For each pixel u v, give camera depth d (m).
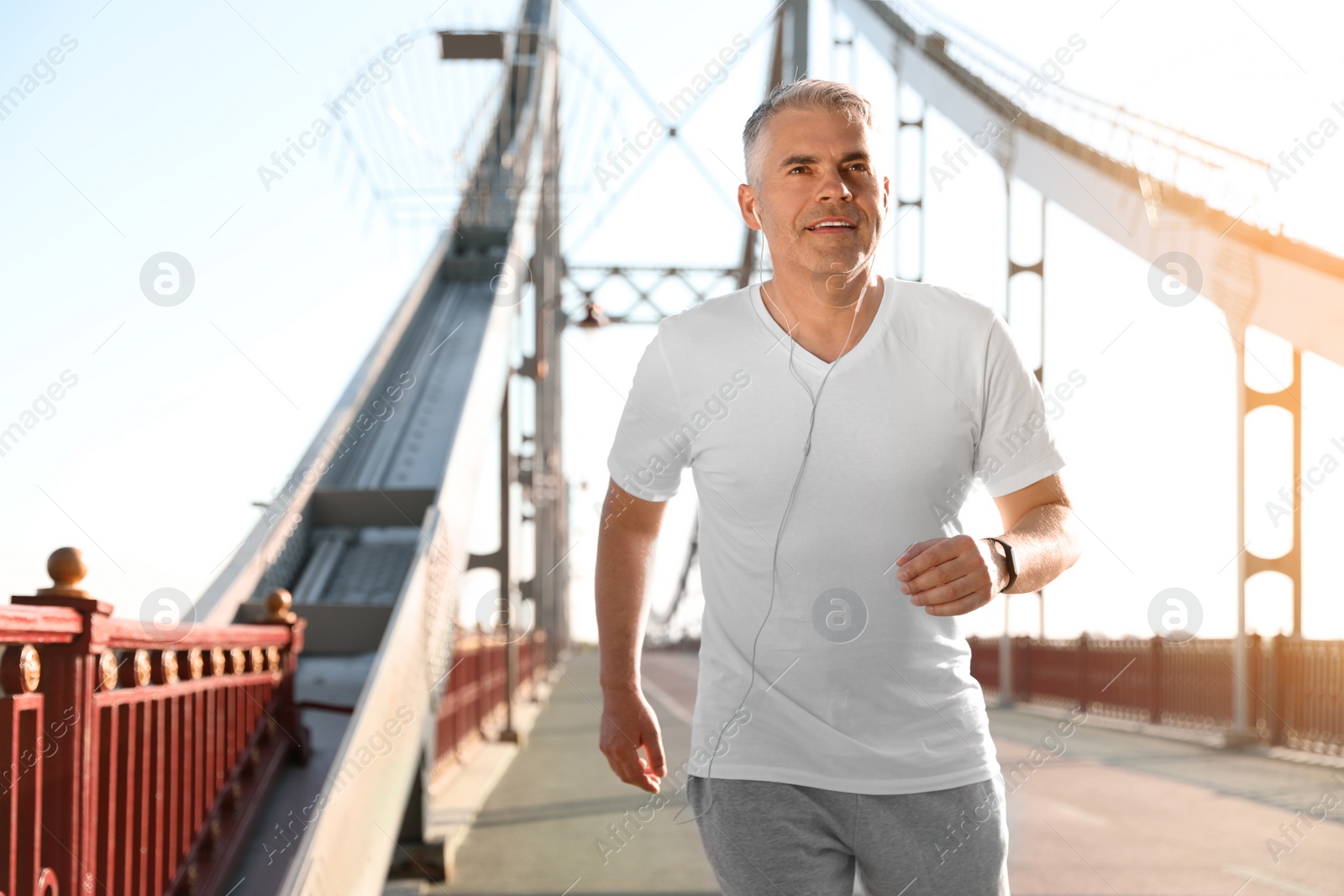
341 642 4.62
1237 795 6.16
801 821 1.40
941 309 1.43
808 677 1.43
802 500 1.43
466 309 9.98
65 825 1.79
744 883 1.40
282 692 3.35
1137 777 6.98
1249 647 9.68
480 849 4.55
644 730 1.56
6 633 1.55
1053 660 14.41
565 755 7.83
